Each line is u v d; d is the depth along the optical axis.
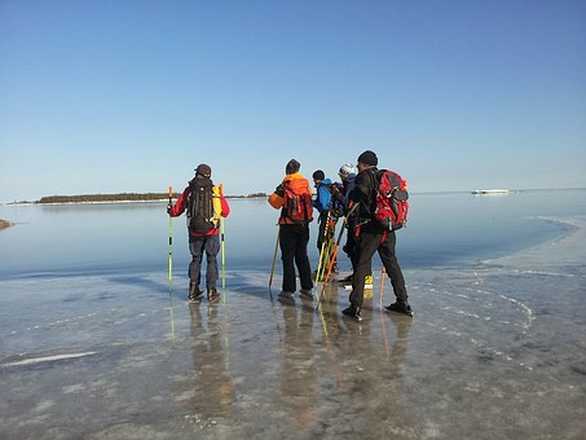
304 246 6.82
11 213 74.06
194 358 4.02
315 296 6.49
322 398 3.17
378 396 3.18
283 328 4.89
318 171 7.83
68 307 6.10
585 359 3.78
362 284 5.23
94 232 26.08
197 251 6.36
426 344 4.24
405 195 5.11
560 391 3.20
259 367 3.77
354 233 5.33
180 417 2.95
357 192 5.29
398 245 14.58
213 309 5.80
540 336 4.38
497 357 3.86
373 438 2.65
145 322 5.24
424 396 3.16
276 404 3.10
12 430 2.83
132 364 3.91
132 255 14.78
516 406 2.99
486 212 33.88
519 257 10.04
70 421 2.93
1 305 6.30
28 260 14.17
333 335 4.60
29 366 3.91
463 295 6.15
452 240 15.55
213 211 6.29
